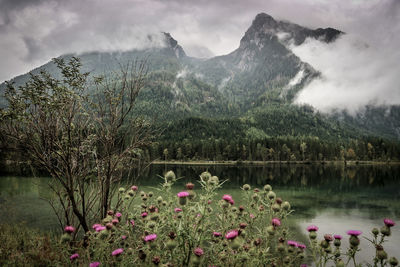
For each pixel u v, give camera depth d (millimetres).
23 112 4625
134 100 5617
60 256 4172
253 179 53094
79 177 5172
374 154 146750
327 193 35844
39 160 4836
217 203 3891
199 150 130250
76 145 5379
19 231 8547
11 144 4738
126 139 5641
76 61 5113
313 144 141250
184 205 3195
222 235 3666
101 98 5520
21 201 19453
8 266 4641
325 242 3422
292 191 37562
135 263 3396
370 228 17844
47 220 14227
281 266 3693
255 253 3510
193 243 3189
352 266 9742
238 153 132625
